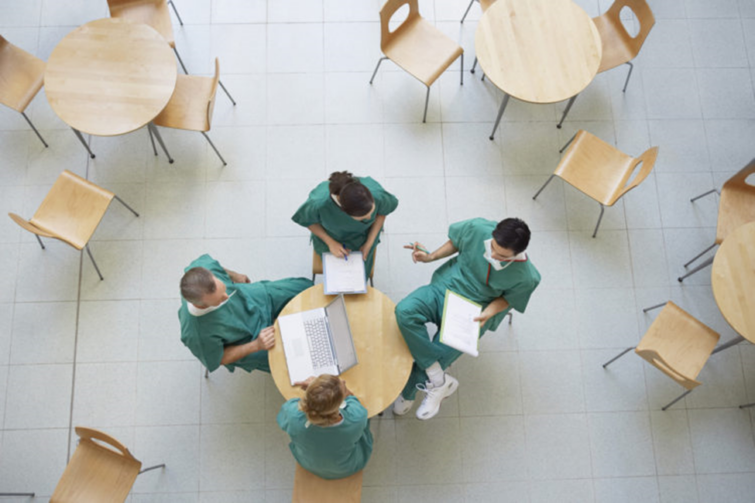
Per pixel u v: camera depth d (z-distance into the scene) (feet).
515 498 11.29
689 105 13.67
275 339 9.72
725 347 11.10
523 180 13.11
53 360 11.71
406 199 12.91
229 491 11.19
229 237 12.55
